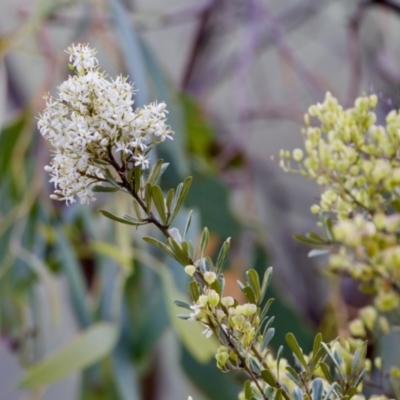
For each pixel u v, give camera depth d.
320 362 0.67
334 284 1.21
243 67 1.72
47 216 1.46
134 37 1.37
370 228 0.80
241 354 0.66
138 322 1.34
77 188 0.64
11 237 1.42
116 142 0.64
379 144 0.77
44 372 1.18
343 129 0.77
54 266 1.51
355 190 0.78
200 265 0.66
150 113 0.64
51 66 1.55
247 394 0.66
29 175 1.52
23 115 1.53
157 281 1.37
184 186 0.65
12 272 1.40
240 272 1.54
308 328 1.37
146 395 1.70
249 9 1.71
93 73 0.64
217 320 0.66
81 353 1.21
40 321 1.42
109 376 1.36
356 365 0.68
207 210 1.56
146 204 0.65
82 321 1.38
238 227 1.57
